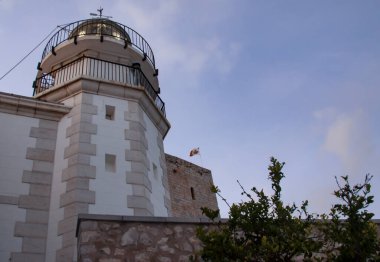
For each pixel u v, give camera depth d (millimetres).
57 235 9820
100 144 11609
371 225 5582
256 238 5645
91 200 10391
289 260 5336
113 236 6684
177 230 7043
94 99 12578
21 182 10516
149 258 6629
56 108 12125
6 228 9664
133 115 12789
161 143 14133
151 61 15883
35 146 11328
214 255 5383
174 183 19109
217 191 5938
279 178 5992
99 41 14625
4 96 11688
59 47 14594
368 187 5742
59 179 10812
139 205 10914
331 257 5625
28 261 9383
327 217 5867
